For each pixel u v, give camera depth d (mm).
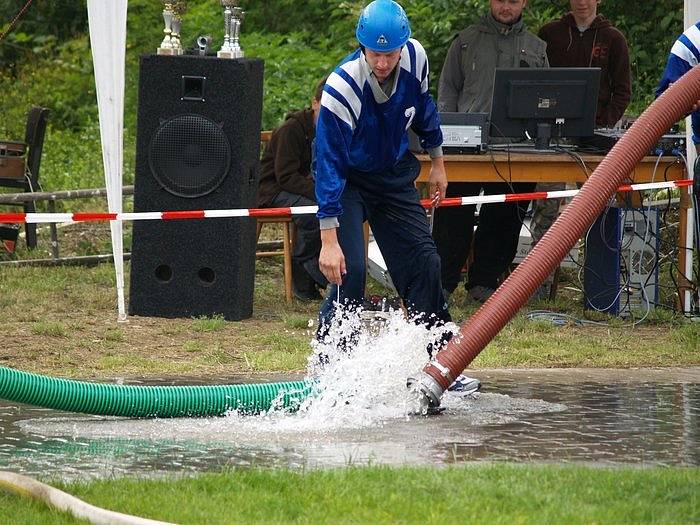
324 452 11445
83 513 8758
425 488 9461
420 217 13773
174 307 19656
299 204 21031
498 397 14445
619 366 16953
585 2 22797
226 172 19359
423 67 13266
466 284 21891
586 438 12195
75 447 11633
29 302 20406
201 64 19234
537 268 13312
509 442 11977
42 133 25984
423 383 13242
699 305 20922
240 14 19672
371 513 8828
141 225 19562
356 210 13578
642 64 35031
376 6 12828
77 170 34656
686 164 20484
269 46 41406
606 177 13570
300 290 21891
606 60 22953
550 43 23125
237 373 15773
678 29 35094
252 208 20031
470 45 22125
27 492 9367
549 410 13672
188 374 15680
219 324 19016
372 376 13508
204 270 19688
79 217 18781
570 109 20625
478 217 21891
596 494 9336
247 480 9773
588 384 15438
